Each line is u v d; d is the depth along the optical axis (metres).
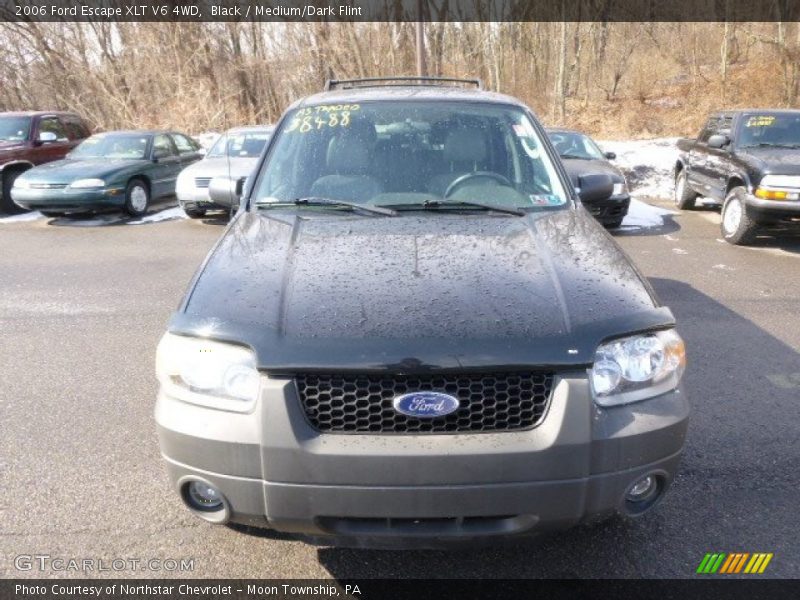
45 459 3.43
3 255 8.32
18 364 4.75
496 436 2.09
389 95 3.96
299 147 3.65
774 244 8.60
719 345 5.01
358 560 2.65
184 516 2.94
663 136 22.41
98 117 23.23
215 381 2.20
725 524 2.86
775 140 8.95
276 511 2.13
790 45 25.50
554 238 2.90
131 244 8.99
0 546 2.74
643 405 2.23
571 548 2.71
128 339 5.27
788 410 3.94
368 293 2.36
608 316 2.28
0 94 23.56
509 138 3.70
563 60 25.17
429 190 3.43
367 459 2.05
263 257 2.68
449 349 2.11
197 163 10.69
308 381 2.12
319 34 23.42
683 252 8.16
